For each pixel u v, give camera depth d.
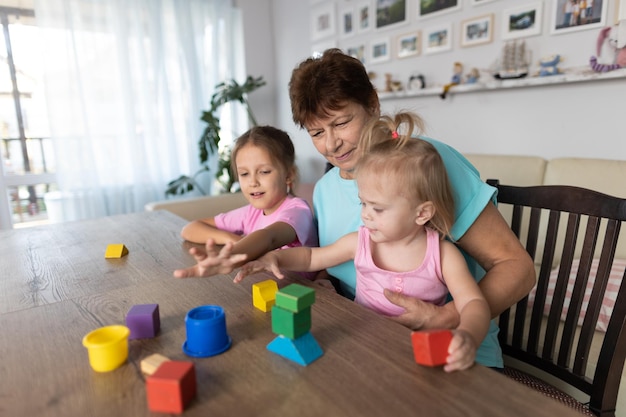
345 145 0.89
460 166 0.81
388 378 0.47
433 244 0.75
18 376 0.49
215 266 0.64
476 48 2.04
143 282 0.78
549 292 1.37
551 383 1.11
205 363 0.51
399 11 2.37
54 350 0.55
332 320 0.61
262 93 3.52
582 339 0.84
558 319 0.89
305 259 0.87
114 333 0.53
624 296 0.75
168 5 2.96
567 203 0.87
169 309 0.66
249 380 0.47
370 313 0.63
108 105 2.83
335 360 0.50
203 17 3.09
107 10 2.75
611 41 1.58
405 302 0.68
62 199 2.76
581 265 0.85
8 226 2.71
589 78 1.65
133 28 2.85
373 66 2.60
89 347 0.49
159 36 2.91
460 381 0.46
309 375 0.48
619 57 1.57
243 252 0.75
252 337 0.56
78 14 2.67
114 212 2.93
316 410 0.42
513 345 0.97
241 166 1.13
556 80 1.74
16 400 0.45
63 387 0.47
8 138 2.67
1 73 2.60
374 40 2.56
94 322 0.62
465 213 0.78
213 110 2.98
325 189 1.06
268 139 1.13
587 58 1.67
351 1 2.66
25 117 2.70
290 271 0.83
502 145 2.04
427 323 0.67
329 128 0.89
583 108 1.73
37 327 0.61
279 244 0.91
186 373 0.43
